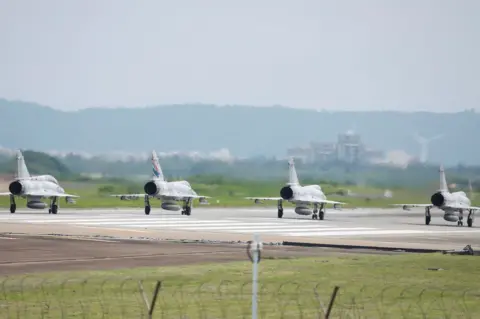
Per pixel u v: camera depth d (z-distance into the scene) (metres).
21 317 111.38
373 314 117.44
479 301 128.88
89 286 136.62
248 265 168.38
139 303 121.69
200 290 134.12
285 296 129.88
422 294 134.50
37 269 159.00
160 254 188.38
